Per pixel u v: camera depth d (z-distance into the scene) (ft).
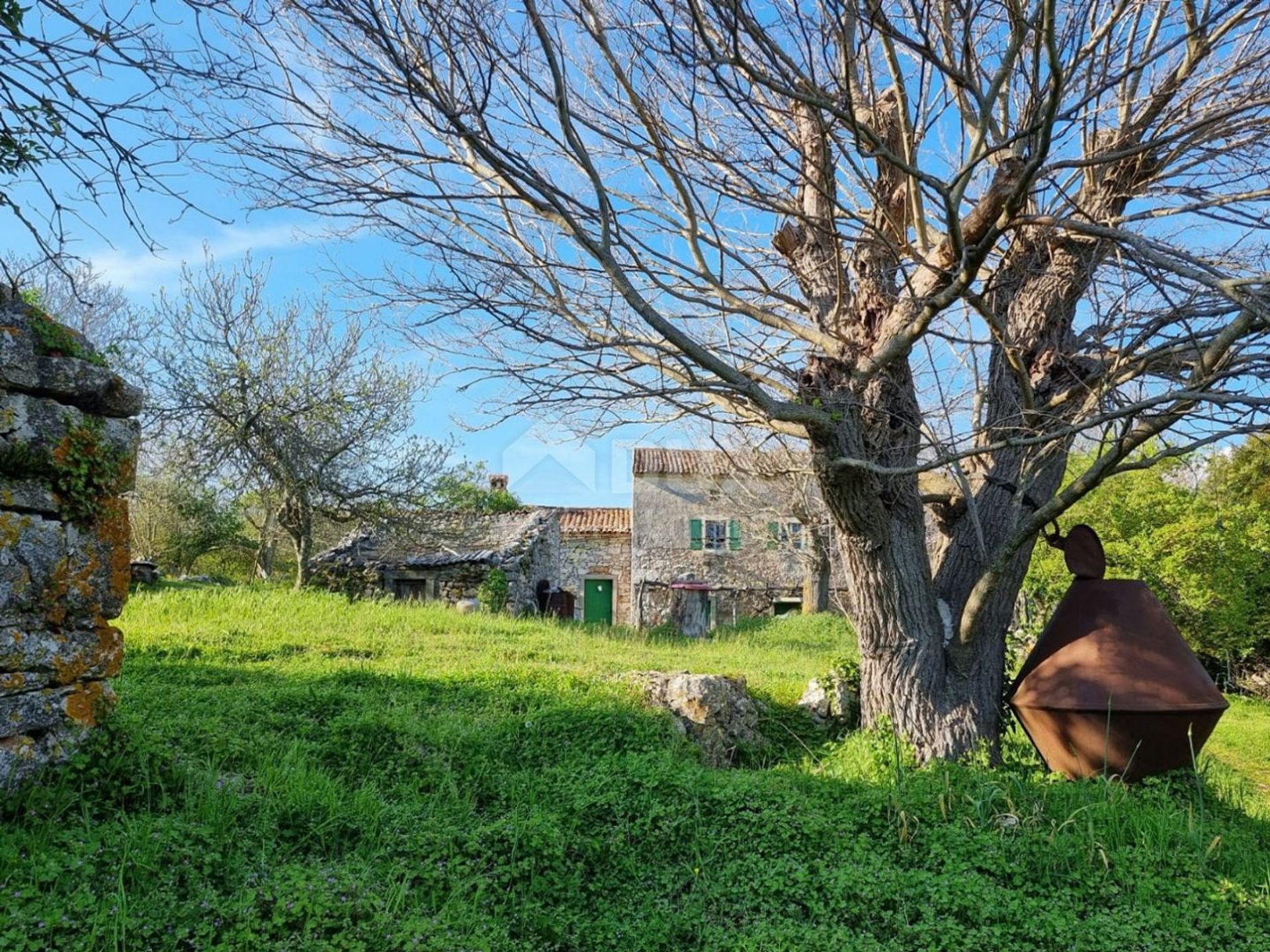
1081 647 20.03
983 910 13.04
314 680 24.95
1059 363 21.66
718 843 15.26
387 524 59.26
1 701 11.93
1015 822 16.17
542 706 22.71
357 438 57.88
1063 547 21.72
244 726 17.93
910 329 17.66
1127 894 14.17
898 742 20.72
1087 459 48.52
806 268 22.31
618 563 93.76
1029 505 22.66
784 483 65.51
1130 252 14.60
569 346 15.79
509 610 62.03
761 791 16.97
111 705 13.76
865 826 16.37
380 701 21.95
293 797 14.05
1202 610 47.78
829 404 19.45
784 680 30.89
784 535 79.25
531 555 69.56
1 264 13.05
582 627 50.37
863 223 17.43
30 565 12.53
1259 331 14.99
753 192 16.81
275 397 55.83
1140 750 19.02
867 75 18.57
